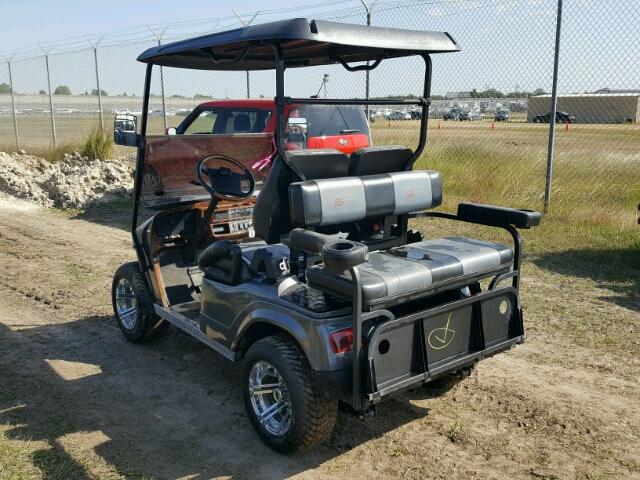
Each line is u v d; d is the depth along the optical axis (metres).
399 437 3.56
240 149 4.70
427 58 3.82
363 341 2.95
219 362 4.64
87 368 4.57
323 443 3.51
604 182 8.93
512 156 10.08
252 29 3.24
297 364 3.16
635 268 6.43
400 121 9.49
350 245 2.77
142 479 3.21
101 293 6.28
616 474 3.17
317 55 4.21
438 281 3.12
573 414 3.74
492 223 3.67
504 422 3.68
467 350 3.31
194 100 13.24
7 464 3.33
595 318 5.20
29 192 11.58
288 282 3.35
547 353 4.58
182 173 4.54
